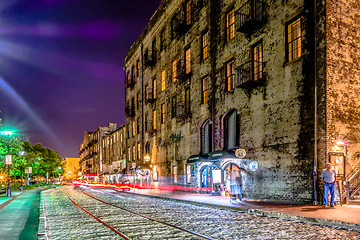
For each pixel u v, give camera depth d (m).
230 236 7.32
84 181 90.94
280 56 15.53
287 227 8.44
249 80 16.50
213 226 8.72
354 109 13.58
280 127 15.21
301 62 14.24
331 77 13.09
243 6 18.52
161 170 30.91
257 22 16.84
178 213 11.74
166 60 30.67
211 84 21.95
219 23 21.33
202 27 23.64
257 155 16.70
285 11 15.39
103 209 13.70
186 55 26.81
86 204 16.44
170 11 29.81
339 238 7.00
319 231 7.82
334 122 12.95
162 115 31.59
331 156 12.55
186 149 25.78
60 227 9.09
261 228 8.33
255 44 17.66
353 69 13.77
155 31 33.78
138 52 39.94
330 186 11.73
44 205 16.19
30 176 76.06
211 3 22.23
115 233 7.95
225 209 12.81
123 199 19.81
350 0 14.09
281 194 14.80
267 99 16.23
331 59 13.16
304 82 14.01
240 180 14.88
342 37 13.61
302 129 13.90
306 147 13.62
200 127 23.89
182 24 25.52
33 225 9.59
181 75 25.83
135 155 40.22
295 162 14.12
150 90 35.03
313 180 13.09
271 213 10.53
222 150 18.12
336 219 8.62
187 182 25.58
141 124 37.25
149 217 10.66
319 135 13.02
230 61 20.17
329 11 13.32
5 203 17.98
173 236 7.42
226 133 20.09
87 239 7.30
